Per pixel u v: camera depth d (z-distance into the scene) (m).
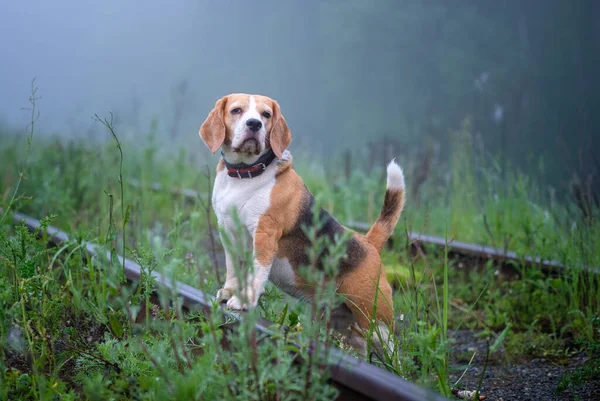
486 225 5.75
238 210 3.76
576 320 4.51
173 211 7.29
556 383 3.78
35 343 3.46
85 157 8.61
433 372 3.29
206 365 2.61
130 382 3.09
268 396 2.69
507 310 4.96
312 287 3.97
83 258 4.54
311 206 3.97
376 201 8.05
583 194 5.65
